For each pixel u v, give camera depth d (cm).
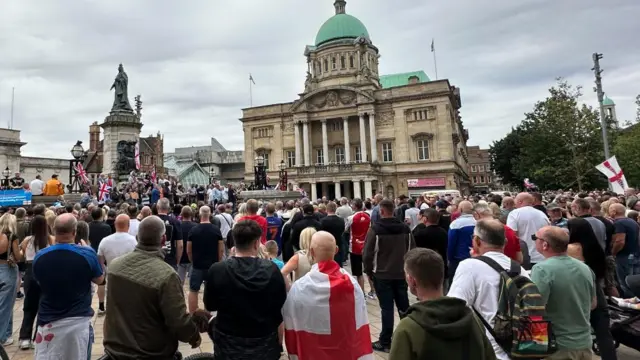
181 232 1161
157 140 8475
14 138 6269
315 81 7219
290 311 454
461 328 318
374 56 7369
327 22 7731
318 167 6288
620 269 970
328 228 1148
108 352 430
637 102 4869
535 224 880
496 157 7719
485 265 476
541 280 497
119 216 901
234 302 433
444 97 6066
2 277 810
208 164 10812
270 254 718
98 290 1023
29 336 808
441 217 1218
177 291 444
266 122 7181
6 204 2186
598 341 595
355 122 6675
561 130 4566
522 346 416
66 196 2542
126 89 4022
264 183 3516
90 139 7250
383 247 802
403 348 327
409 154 6212
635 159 4866
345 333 439
